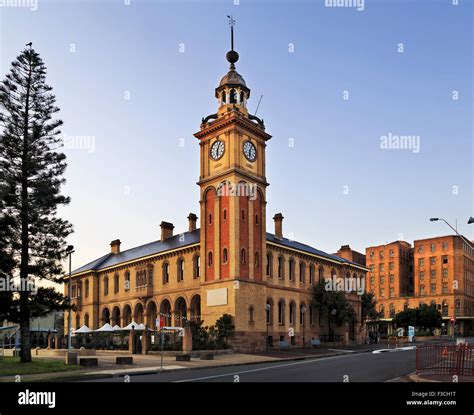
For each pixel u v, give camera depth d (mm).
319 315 60812
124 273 64125
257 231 50844
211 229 50281
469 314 116875
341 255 82312
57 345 51250
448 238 118562
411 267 130250
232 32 55375
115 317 65438
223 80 53781
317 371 25922
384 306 125250
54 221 35875
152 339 45688
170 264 56562
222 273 48188
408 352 42469
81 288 71625
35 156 35906
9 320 33750
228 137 50188
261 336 48281
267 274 53438
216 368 30891
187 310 52906
